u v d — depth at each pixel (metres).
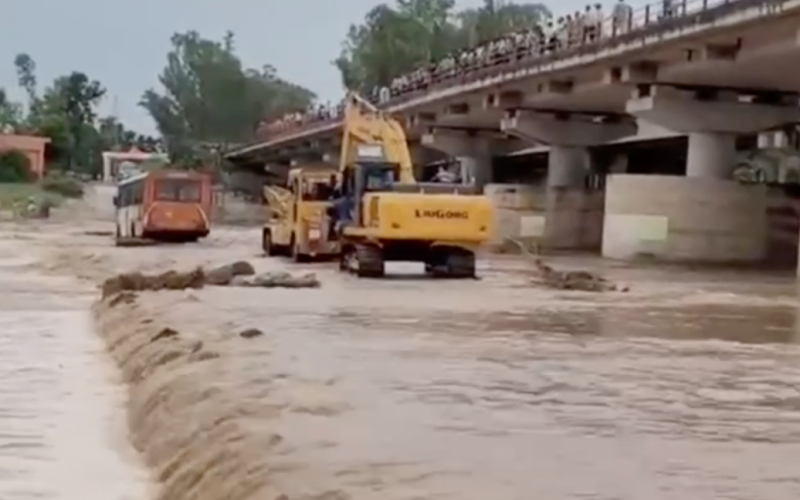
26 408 18.53
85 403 19.03
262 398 15.79
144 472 14.54
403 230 39.50
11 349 25.19
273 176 157.50
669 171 89.00
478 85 71.81
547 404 16.34
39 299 35.66
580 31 59.28
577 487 11.37
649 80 56.53
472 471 11.98
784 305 34.47
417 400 16.31
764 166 79.25
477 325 26.73
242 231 85.00
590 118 74.06
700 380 18.92
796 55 46.41
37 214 107.50
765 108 58.41
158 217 66.50
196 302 30.44
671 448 13.56
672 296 37.41
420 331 25.09
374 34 163.38
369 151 42.53
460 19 165.88
